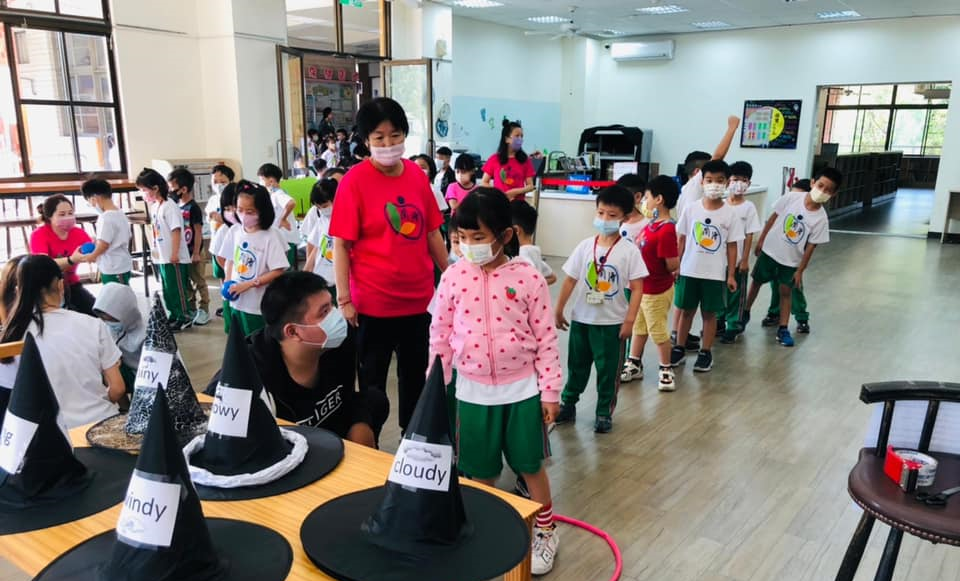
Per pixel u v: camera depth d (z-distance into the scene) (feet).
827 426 10.59
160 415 3.07
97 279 20.38
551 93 43.47
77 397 6.55
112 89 22.58
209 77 24.48
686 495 8.43
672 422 10.73
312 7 32.73
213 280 21.70
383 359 7.89
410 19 31.01
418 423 3.38
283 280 5.38
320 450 4.41
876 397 5.32
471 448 6.56
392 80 30.25
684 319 13.41
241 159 24.48
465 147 35.27
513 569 3.29
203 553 3.08
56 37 21.08
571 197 25.11
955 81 32.17
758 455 9.57
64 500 3.79
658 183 11.39
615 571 6.83
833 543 7.40
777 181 37.93
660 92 41.11
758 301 19.49
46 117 21.24
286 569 3.16
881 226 36.11
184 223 16.11
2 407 6.06
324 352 5.87
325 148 33.47
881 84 34.30
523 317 6.23
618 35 41.60
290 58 25.75
